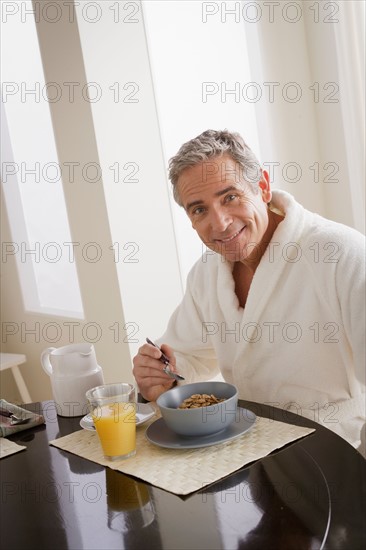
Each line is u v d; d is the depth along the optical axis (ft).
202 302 4.96
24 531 2.82
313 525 2.58
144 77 7.97
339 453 3.20
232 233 4.17
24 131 10.25
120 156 7.76
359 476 2.96
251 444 3.38
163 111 8.80
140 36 7.92
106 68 7.62
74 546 2.64
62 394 4.18
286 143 8.74
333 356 4.30
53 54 7.88
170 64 8.86
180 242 9.03
